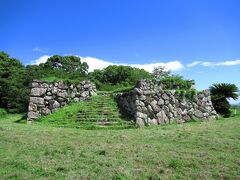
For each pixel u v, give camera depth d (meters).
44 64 55.12
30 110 22.95
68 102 24.34
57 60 55.34
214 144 12.77
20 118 25.45
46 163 9.36
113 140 13.72
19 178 7.99
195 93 24.39
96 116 20.78
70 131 16.64
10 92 32.50
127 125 19.50
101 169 8.82
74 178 8.04
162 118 21.91
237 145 12.63
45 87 23.77
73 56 57.00
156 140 13.94
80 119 20.45
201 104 24.41
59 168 8.77
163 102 22.42
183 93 23.81
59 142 12.88
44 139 13.55
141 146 12.23
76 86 25.28
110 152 11.02
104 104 23.34
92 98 25.12
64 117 21.23
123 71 48.53
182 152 11.24
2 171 8.52
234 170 9.11
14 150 11.20
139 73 47.34
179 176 8.38
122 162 9.68
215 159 10.28
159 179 8.12
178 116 22.91
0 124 19.83
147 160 9.95
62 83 24.52
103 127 18.73
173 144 12.95
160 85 25.64
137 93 21.28
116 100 24.11
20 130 16.30
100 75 49.47
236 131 16.47
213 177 8.46
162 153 10.99
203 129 17.42
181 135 15.10
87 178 8.05
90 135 15.23
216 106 27.05
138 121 20.31
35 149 11.43
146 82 22.19
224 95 27.84
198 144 12.86
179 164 9.34
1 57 40.41
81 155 10.50
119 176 8.04
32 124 20.48
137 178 8.13
